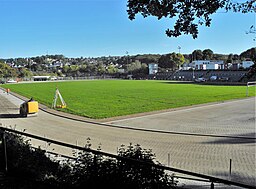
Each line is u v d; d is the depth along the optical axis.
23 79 128.12
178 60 150.25
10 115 29.48
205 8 5.06
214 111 30.89
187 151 15.38
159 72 135.25
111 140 18.33
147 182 5.12
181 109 32.44
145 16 5.42
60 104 38.38
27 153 7.68
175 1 5.15
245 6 5.13
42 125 23.86
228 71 104.06
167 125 23.20
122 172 5.27
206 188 9.69
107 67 173.88
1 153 7.25
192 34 5.34
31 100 29.08
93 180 5.43
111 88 70.56
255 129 21.31
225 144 16.88
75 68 171.75
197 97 46.03
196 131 20.80
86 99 45.16
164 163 13.23
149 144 17.09
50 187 6.02
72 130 21.64
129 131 21.03
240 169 12.24
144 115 28.33
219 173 11.76
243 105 35.69
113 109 33.06
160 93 54.44
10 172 6.75
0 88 75.75
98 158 5.73
